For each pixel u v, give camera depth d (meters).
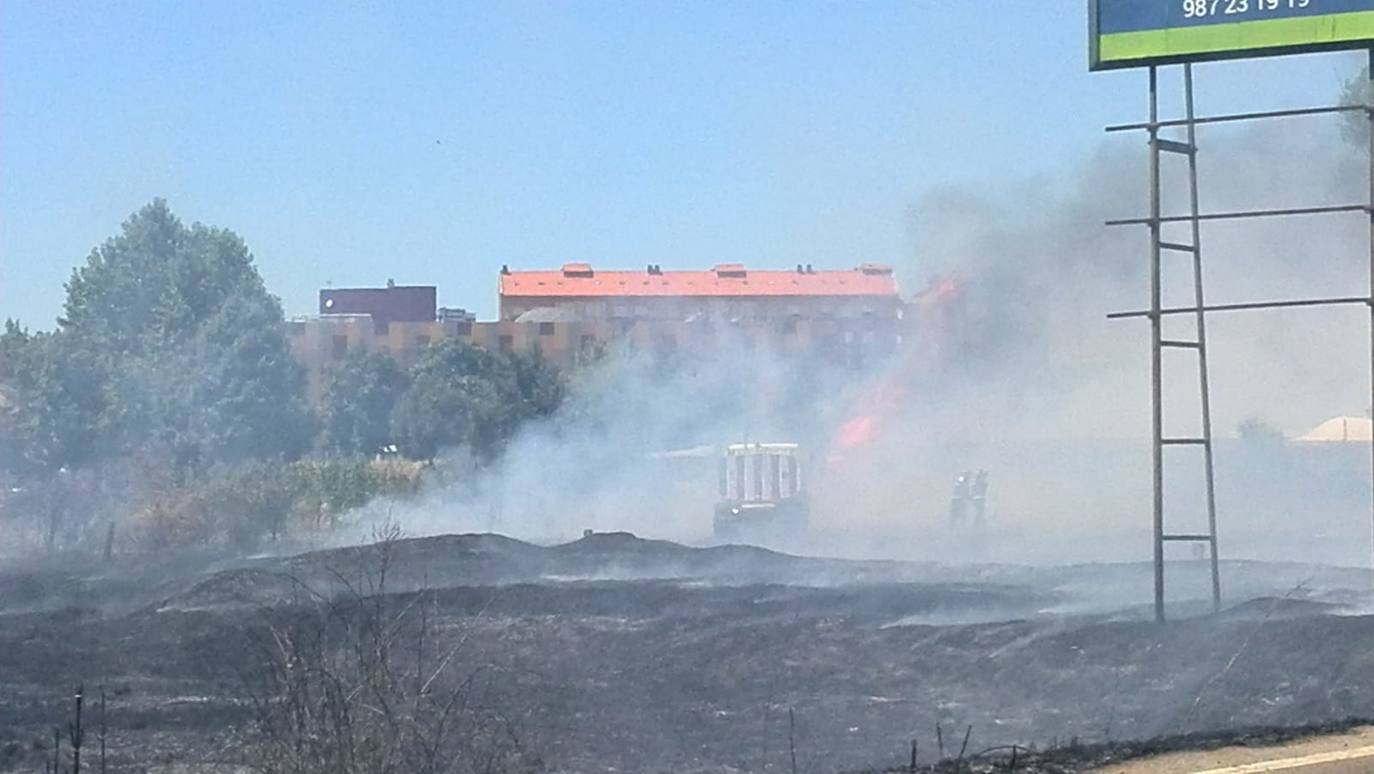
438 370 62.91
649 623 22.84
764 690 17.77
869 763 13.62
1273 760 12.11
